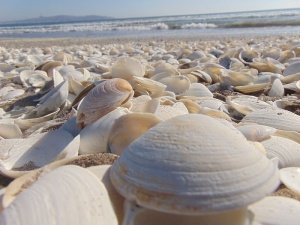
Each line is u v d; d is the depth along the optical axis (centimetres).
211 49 53
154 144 7
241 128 13
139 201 7
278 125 14
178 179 7
